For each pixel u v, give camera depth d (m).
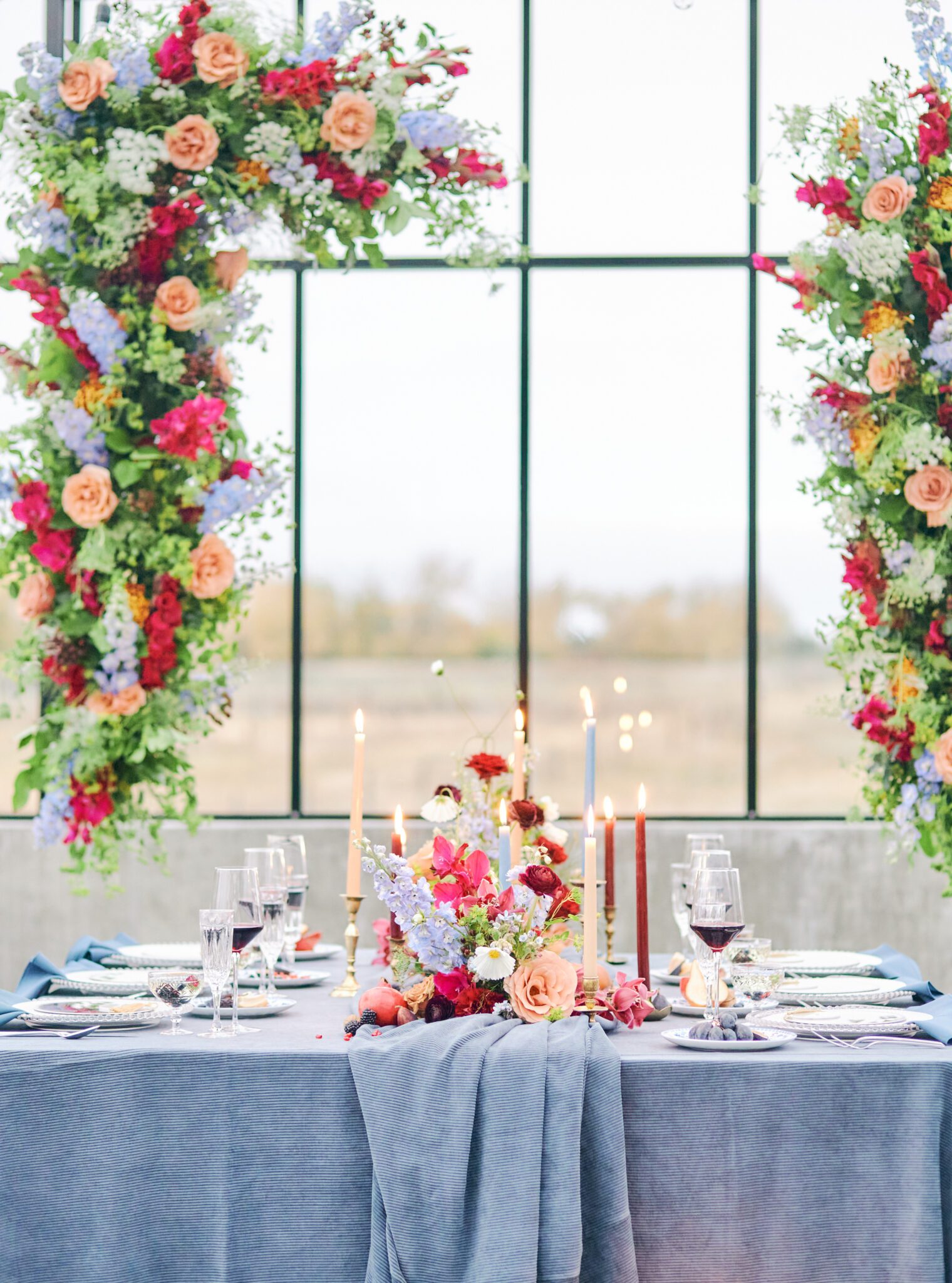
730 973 2.03
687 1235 1.77
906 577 2.79
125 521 2.69
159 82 2.73
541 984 1.91
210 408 2.66
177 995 1.93
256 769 4.65
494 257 2.90
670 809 4.63
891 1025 1.97
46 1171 1.80
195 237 2.79
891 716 2.78
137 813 2.72
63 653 2.67
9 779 4.59
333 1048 1.84
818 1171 1.78
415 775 4.66
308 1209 1.80
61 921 4.41
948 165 2.84
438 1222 1.71
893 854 2.82
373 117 2.80
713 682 4.66
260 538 2.78
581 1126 1.73
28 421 2.70
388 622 4.68
